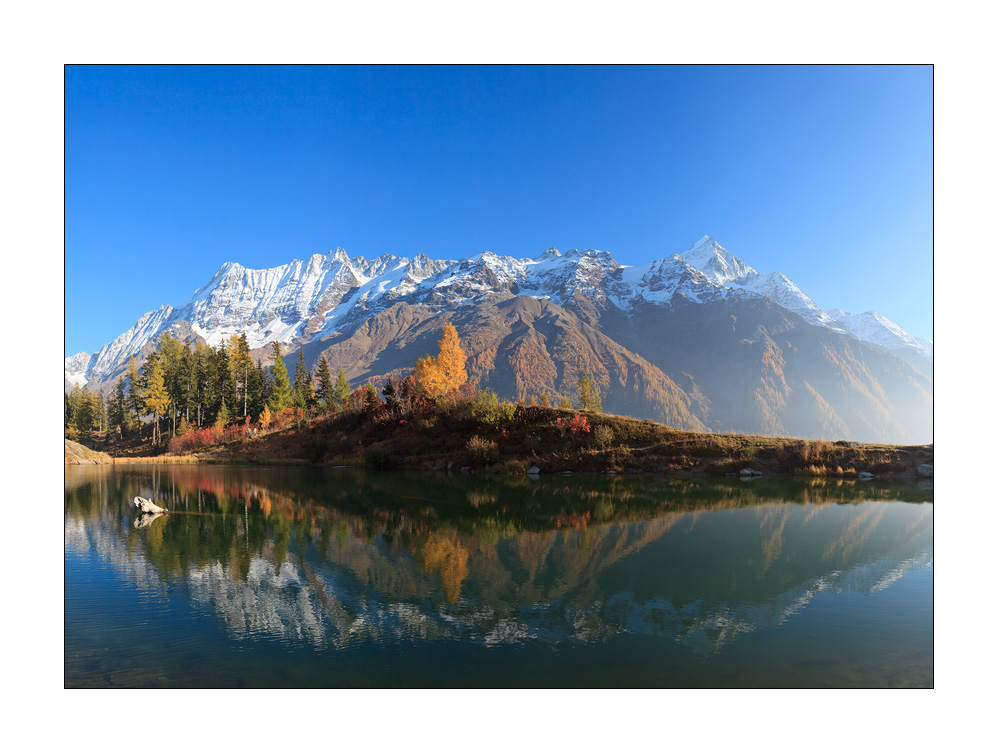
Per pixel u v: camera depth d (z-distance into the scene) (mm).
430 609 10305
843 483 26641
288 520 20000
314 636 9016
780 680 7422
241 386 86438
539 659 8094
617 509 20969
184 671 7703
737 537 16047
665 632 9086
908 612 9938
